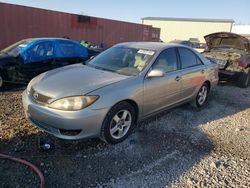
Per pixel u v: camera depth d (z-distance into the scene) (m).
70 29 14.29
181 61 5.11
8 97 5.92
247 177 3.31
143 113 4.28
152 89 4.28
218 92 7.89
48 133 3.88
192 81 5.36
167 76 4.62
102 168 3.29
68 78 3.91
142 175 3.21
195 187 3.05
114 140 3.85
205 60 5.97
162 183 3.08
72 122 3.36
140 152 3.74
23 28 11.89
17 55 6.93
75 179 3.04
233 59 8.77
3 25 11.10
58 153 3.53
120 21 17.91
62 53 7.72
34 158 3.37
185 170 3.38
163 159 3.60
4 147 3.57
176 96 5.00
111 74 4.18
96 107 3.46
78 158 3.46
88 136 3.52
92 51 9.09
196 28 52.41
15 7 11.42
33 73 7.10
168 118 5.14
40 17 12.57
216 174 3.34
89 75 4.05
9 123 4.34
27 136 3.91
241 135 4.62
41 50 7.24
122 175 3.18
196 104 5.91
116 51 4.95
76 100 3.40
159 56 4.59
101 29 16.52
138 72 4.23
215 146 4.11
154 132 4.43
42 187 2.83
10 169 3.11
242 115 5.80
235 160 3.71
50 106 3.46
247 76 8.81
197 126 4.88
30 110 3.70
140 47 4.88
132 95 3.90
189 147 4.01
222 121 5.29
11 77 6.76
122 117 3.90
